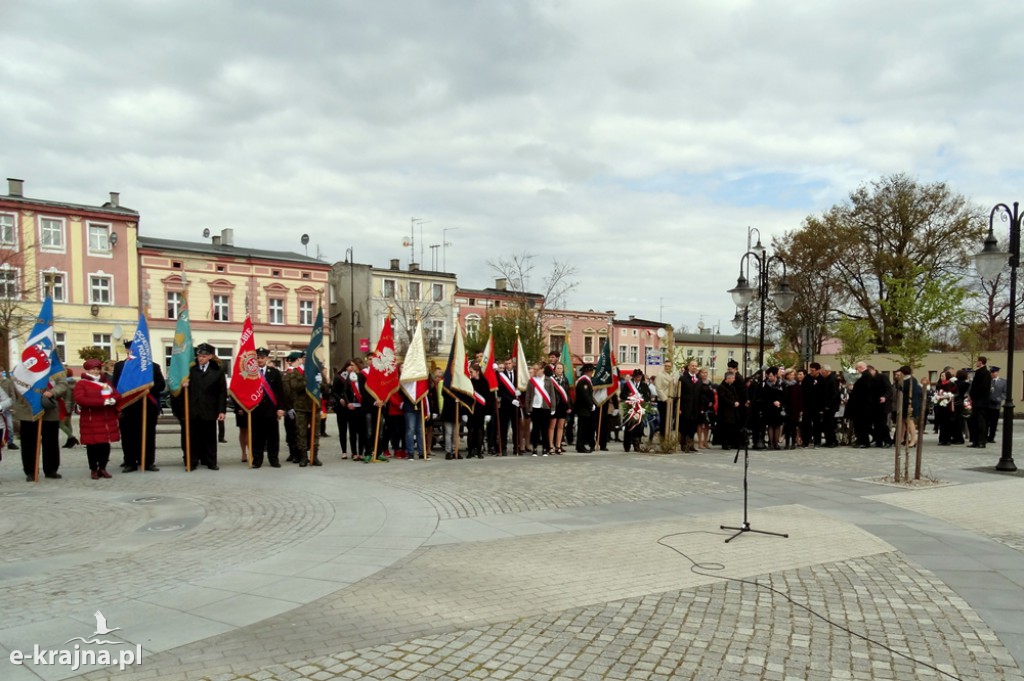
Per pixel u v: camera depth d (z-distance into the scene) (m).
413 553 7.15
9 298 35.62
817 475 12.77
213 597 5.81
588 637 5.00
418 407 14.95
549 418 16.02
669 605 5.64
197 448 13.27
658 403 17.75
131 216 46.22
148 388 12.93
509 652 4.74
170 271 47.84
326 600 5.73
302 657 4.64
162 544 7.61
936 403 19.17
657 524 8.49
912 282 33.72
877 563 6.93
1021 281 44.19
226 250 51.25
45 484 11.61
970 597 5.93
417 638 4.96
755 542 7.66
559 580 6.25
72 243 44.16
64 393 12.80
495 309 50.03
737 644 4.89
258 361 13.70
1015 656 4.74
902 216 41.78
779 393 17.34
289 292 52.78
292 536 7.94
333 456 15.65
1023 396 37.25
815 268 44.88
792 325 45.81
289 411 14.09
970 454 16.58
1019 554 7.33
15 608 5.54
